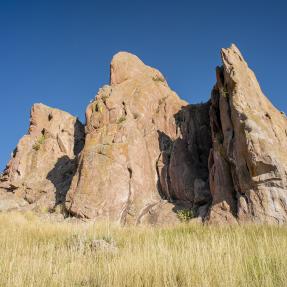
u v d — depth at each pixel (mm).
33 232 17094
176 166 34125
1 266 8438
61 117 48625
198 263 7723
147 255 8789
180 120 40000
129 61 47469
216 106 32062
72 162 43219
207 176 33312
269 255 8383
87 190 33469
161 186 35000
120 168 34469
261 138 25531
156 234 15859
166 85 47469
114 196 33125
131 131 36781
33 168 44188
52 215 34469
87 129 38781
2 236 15094
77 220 31891
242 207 25125
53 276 7711
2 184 43656
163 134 39406
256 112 27344
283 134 27766
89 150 35719
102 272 7926
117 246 13094
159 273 7383
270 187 24500
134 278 7312
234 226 17391
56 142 46094
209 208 28281
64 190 39312
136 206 32562
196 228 17422
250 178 25422
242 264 7852
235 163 26766
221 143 29625
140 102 41500
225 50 31141
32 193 41094
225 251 8992
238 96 27969
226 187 27422
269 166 24625
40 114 49094
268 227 16562
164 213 31016
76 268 8375
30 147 46219
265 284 6559
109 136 36594
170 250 9914
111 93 41469
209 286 6590
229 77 29391
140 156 35781
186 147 35812
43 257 10508
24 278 7445
